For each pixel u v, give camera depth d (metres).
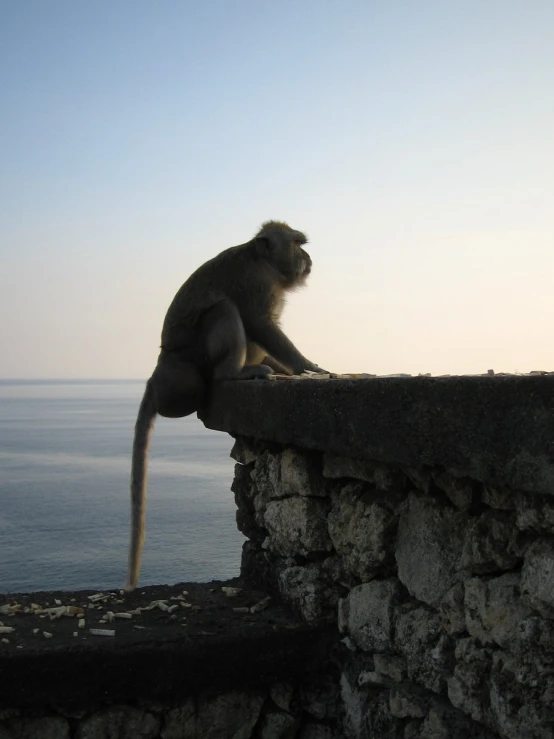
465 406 1.39
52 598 1.96
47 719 1.64
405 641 1.56
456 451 1.40
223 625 1.75
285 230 2.36
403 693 1.56
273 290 2.35
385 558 1.61
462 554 1.47
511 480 1.32
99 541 22.67
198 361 2.23
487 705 1.42
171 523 26.08
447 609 1.49
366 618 1.64
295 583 1.80
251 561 2.02
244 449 2.04
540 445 1.27
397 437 1.49
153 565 18.27
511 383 1.32
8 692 1.61
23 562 19.88
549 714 1.33
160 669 1.65
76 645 1.65
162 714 1.67
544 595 1.33
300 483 1.78
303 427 1.70
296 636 1.71
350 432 1.58
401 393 1.48
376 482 1.65
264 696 1.71
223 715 1.68
